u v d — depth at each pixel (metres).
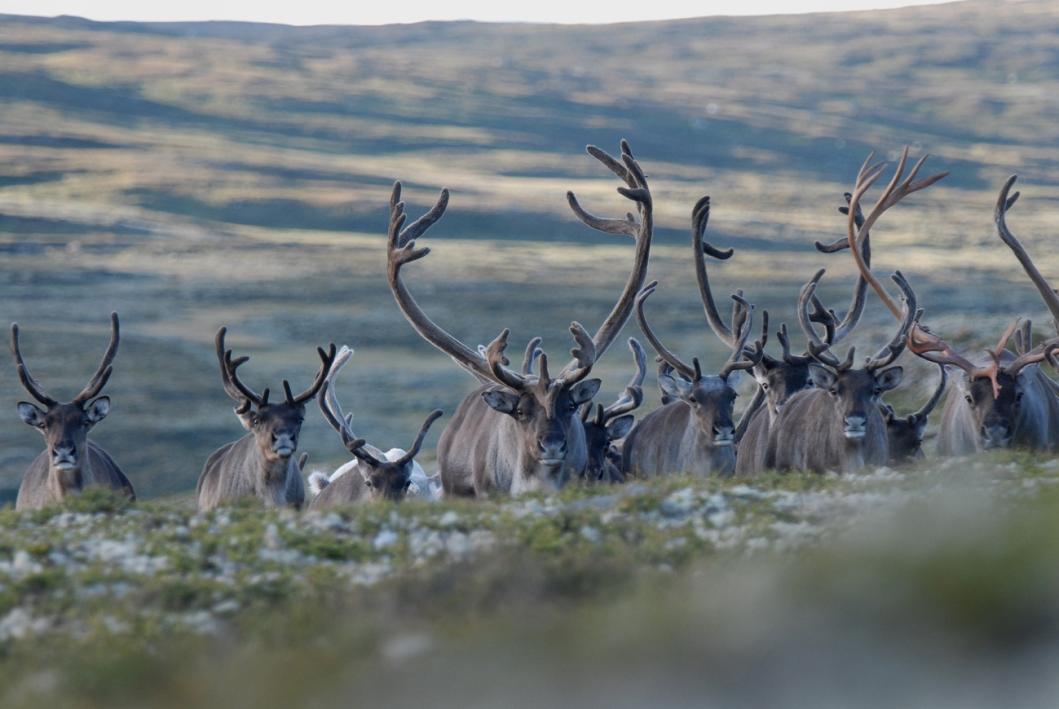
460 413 70.44
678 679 23.73
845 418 66.56
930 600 24.88
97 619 36.28
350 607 35.75
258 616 36.31
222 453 79.94
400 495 76.62
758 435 77.62
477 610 33.94
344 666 28.39
